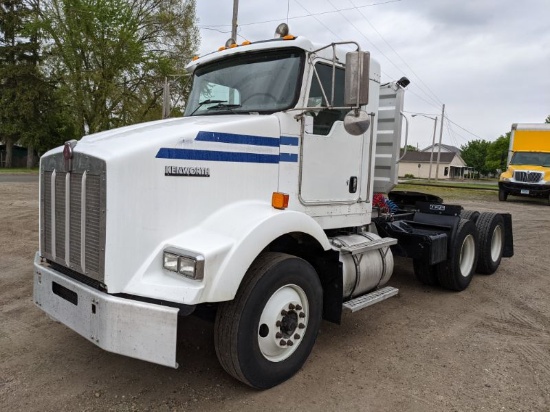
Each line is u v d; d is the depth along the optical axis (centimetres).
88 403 322
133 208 304
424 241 547
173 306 295
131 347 290
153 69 2822
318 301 379
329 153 432
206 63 470
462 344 443
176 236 325
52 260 358
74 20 2688
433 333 470
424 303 569
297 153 402
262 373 337
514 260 838
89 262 314
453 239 592
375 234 507
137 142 313
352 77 343
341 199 451
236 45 440
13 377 354
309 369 382
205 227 338
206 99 453
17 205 1266
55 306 341
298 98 394
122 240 299
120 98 2714
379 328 480
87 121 2788
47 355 392
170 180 321
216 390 345
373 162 488
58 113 3781
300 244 401
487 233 680
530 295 613
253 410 319
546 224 1345
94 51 2739
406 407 328
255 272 333
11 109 3741
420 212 648
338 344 436
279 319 346
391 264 485
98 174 302
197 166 335
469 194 2514
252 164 370
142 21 2841
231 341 321
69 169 329
